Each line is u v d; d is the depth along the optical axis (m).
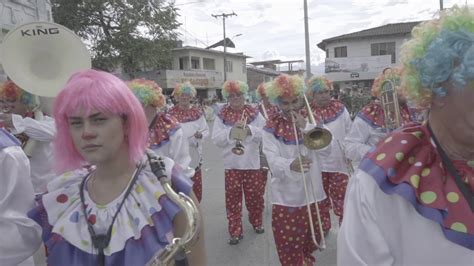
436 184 1.31
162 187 1.75
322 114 5.25
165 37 26.52
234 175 5.29
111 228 1.68
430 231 1.28
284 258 3.60
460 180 1.31
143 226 1.67
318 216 3.48
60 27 3.46
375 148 1.47
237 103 5.87
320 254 4.59
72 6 25.08
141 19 25.17
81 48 3.52
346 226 1.38
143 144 1.77
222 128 5.79
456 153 1.35
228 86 5.88
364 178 1.38
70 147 1.76
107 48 24.89
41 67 3.41
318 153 3.68
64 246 1.71
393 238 1.33
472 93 1.24
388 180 1.33
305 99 3.68
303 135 3.49
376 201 1.33
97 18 25.73
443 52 1.24
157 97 4.21
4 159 1.95
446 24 1.30
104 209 1.71
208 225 5.80
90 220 1.70
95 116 1.64
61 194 1.80
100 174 1.77
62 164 1.79
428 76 1.29
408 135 1.41
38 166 3.67
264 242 5.11
